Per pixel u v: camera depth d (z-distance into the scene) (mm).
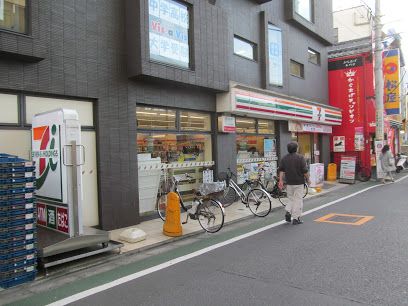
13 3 6164
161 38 8367
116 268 5273
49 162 5750
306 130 15305
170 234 6902
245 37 11992
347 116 18344
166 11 8516
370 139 17953
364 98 17875
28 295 4375
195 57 9188
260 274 4723
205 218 7445
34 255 4824
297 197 7777
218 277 4684
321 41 17812
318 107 15688
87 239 5453
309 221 7977
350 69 18266
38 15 6375
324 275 4582
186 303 3934
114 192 7672
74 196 5414
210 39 9727
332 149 18609
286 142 14195
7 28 6066
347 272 4648
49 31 6578
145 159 8633
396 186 14180
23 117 6359
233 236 6918
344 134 18406
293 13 14320
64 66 6840
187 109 9766
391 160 16094
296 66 15859
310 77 16750
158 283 4574
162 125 9078
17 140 6277
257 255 5570
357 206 9680
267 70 12820
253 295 4062
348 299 3852
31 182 4848
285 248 5883
